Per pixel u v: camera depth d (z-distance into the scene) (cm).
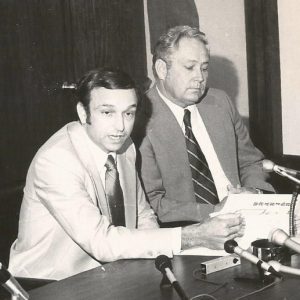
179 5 397
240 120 314
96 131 210
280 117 404
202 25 418
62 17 343
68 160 207
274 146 405
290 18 388
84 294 161
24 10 319
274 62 397
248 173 311
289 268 163
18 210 310
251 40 403
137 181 236
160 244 193
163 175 283
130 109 210
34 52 325
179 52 278
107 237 196
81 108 215
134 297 158
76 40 353
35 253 212
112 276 176
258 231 199
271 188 306
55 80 339
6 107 310
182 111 289
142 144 279
